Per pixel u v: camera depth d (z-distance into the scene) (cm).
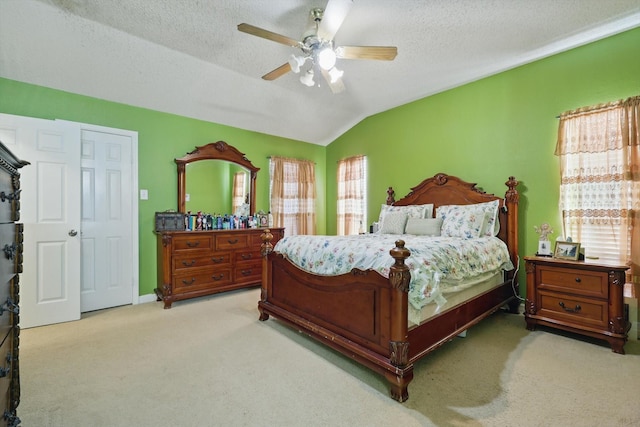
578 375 196
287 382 190
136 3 231
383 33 269
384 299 184
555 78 308
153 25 258
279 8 234
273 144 494
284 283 275
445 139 396
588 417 155
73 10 239
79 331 269
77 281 299
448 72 348
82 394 176
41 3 232
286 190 503
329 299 226
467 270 239
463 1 230
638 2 234
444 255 224
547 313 266
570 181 294
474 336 261
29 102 292
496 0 230
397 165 452
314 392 180
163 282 340
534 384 186
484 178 360
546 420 153
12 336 130
